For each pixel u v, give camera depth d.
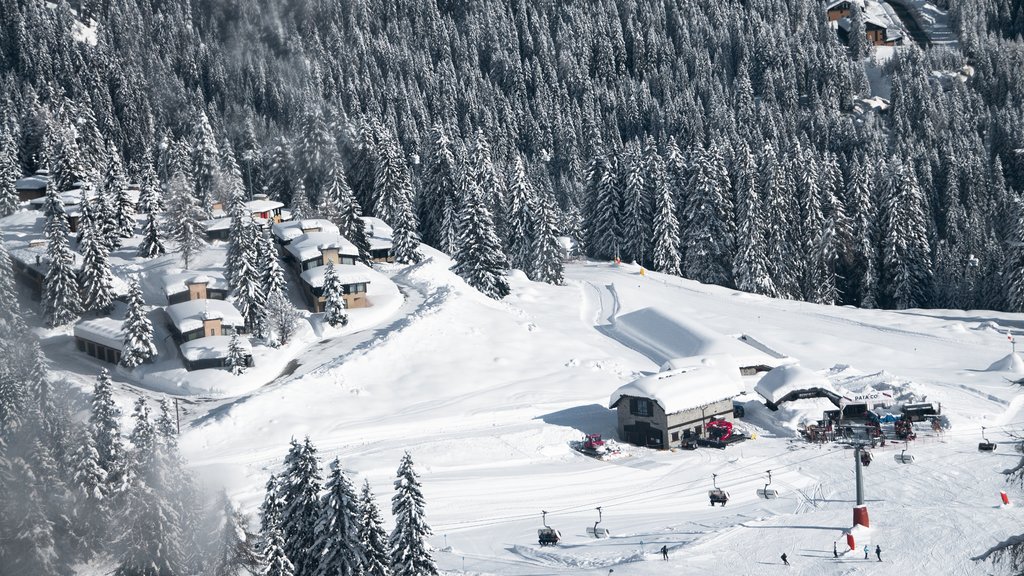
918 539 52.44
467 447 70.81
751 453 70.25
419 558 36.31
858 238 131.12
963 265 129.62
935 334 102.25
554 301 114.06
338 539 35.19
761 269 127.62
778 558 51.12
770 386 79.00
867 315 112.12
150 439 39.12
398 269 118.56
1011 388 80.62
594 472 67.25
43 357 53.34
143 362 88.81
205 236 123.00
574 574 49.38
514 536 56.38
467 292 106.12
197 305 93.81
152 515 35.31
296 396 79.12
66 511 40.28
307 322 97.62
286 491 36.53
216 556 35.09
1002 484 60.34
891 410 75.94
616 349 97.31
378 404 80.00
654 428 72.69
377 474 65.38
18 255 108.25
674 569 49.88
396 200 132.88
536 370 88.44
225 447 70.69
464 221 111.50
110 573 39.25
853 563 49.84
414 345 90.75
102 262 99.38
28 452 42.38
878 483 62.19
